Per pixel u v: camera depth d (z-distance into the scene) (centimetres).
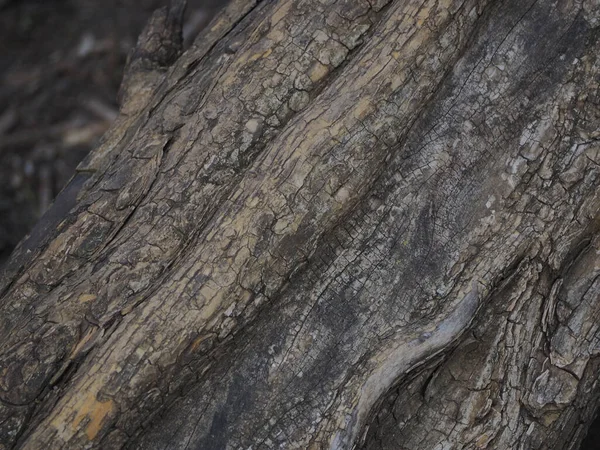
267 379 188
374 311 194
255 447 184
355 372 186
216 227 185
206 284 179
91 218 203
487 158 206
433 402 196
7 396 179
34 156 441
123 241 194
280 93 201
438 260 199
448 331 187
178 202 195
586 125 207
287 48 204
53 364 181
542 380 195
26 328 188
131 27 495
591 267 200
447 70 204
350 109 190
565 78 209
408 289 196
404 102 195
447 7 199
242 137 199
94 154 238
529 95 208
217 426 185
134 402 173
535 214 202
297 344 191
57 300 191
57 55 491
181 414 186
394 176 203
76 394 172
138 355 173
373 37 199
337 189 188
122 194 202
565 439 204
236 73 205
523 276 197
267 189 185
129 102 253
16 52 500
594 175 204
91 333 181
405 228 200
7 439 177
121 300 185
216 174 197
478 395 193
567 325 198
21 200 428
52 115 459
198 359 180
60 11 519
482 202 203
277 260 184
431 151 205
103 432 171
